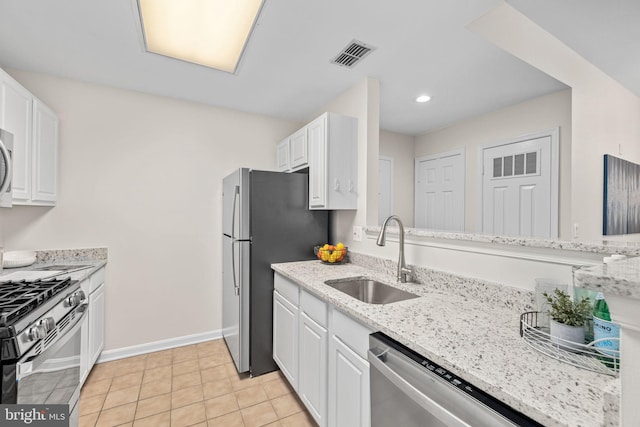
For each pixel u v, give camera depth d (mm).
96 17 1583
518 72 2240
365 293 1884
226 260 2590
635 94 2859
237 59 2016
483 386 711
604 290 429
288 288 1993
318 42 1820
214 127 2857
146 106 2572
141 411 1791
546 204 2676
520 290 1189
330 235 2660
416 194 4125
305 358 1736
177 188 2689
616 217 2590
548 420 585
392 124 3602
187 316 2721
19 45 1842
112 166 2438
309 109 2943
